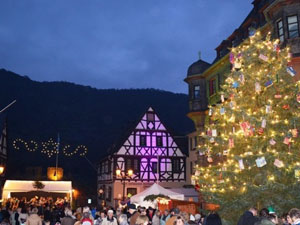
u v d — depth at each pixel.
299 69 15.64
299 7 16.12
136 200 20.14
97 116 97.75
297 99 11.48
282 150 11.91
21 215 15.08
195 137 36.31
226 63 22.89
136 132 37.44
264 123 10.93
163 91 116.56
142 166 36.75
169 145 38.28
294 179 11.02
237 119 13.20
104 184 41.03
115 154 36.03
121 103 107.75
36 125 83.06
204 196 13.62
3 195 28.27
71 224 10.07
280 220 7.86
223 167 12.88
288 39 16.11
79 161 71.69
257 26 20.70
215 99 24.12
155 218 11.18
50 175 44.50
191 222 7.11
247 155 11.24
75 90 108.50
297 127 11.91
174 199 20.56
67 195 31.72
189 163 37.50
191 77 27.06
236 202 11.36
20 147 68.12
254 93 12.95
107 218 10.12
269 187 10.57
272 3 16.88
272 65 12.39
